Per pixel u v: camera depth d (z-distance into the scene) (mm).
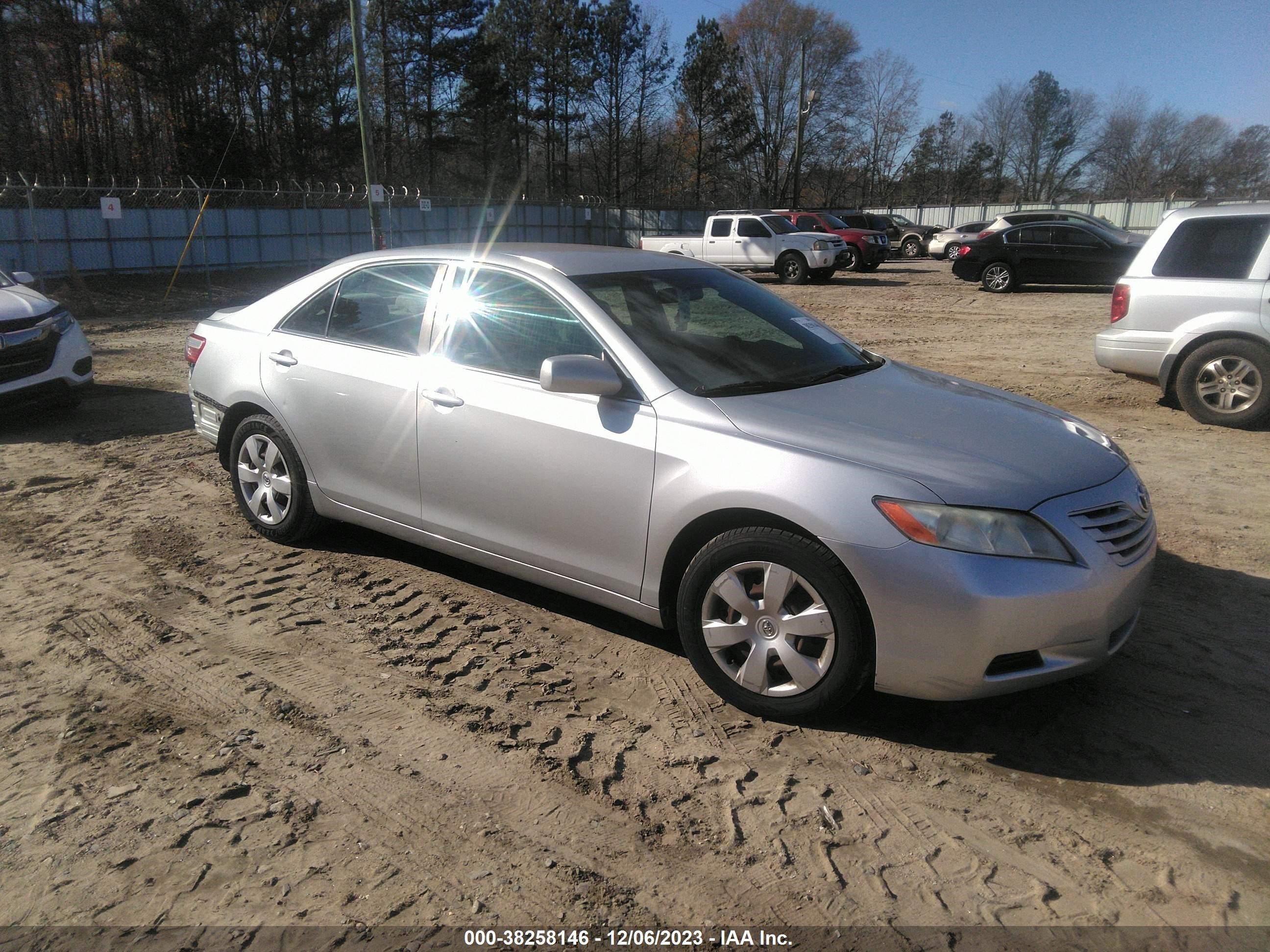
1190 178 69625
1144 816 2811
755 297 4477
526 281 3957
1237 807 2846
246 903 2436
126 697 3465
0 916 2383
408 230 33750
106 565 4746
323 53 47500
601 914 2406
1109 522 3117
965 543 2891
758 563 3170
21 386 7438
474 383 3936
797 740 3201
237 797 2881
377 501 4395
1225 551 4945
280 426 4777
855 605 3008
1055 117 74250
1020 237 20125
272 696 3475
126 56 41938
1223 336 7672
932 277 25688
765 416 3322
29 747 3139
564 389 3383
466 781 2969
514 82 53938
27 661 3742
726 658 3352
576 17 54438
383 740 3189
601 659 3783
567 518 3650
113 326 16344
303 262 29406
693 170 61156
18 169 39719
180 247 25844
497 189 53844
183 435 7512
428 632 4016
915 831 2740
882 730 3273
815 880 2537
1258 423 7656
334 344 4551
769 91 65625
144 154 47062
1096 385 9594
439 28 50500
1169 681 3604
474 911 2414
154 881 2516
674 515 3318
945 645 2898
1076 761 3094
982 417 3559
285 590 4449
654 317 3852
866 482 2992
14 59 40406
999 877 2551
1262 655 3812
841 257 24094
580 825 2760
